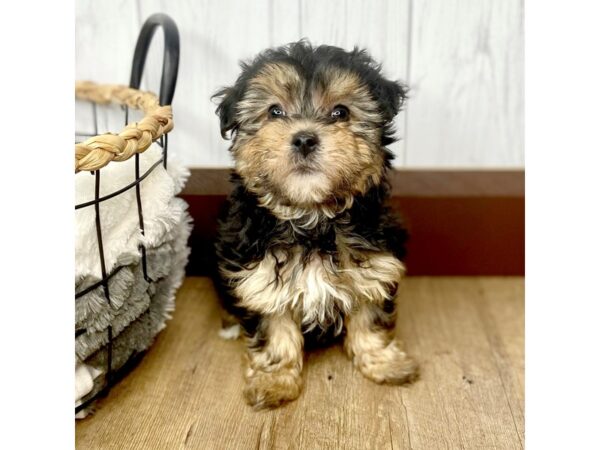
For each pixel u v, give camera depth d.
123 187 0.28
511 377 0.32
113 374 0.30
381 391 0.31
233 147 0.31
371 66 0.31
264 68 0.29
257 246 0.30
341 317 0.32
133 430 0.28
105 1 0.37
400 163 0.43
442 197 0.44
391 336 0.33
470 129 0.42
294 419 0.29
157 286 0.32
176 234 0.33
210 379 0.32
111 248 0.27
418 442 0.27
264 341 0.32
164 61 0.34
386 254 0.31
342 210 0.30
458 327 0.38
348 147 0.27
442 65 0.38
